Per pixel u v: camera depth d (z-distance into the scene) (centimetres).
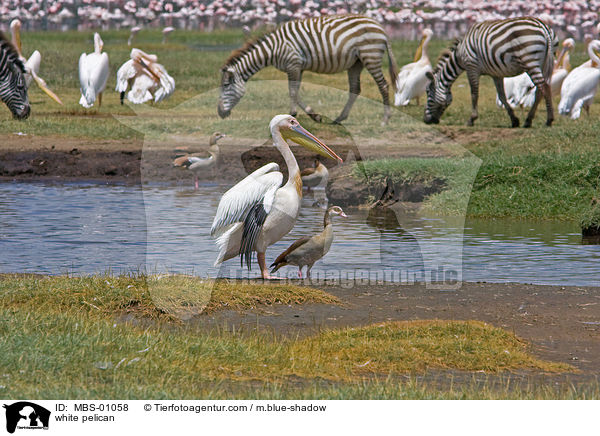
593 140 2456
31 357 814
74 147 2581
